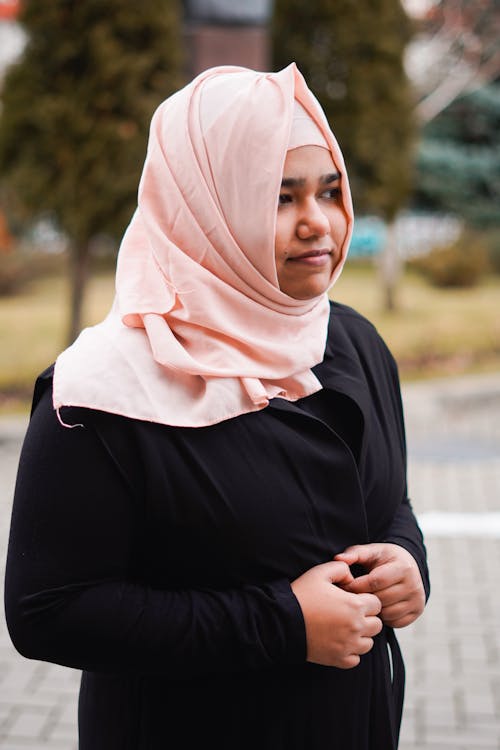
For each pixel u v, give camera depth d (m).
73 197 9.52
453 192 18.42
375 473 1.90
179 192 1.76
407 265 18.12
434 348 12.23
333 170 1.78
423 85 17.27
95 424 1.64
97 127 9.35
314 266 1.76
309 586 1.69
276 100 1.72
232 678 1.75
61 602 1.61
